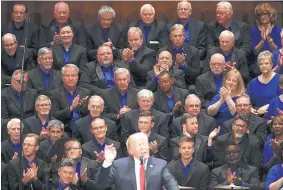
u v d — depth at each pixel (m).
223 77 41.09
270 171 33.91
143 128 36.84
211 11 46.88
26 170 34.88
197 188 33.94
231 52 42.81
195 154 36.31
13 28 45.03
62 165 33.03
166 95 39.94
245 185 33.72
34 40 45.09
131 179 30.14
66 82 40.06
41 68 41.56
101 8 44.59
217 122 39.19
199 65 43.19
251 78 44.12
